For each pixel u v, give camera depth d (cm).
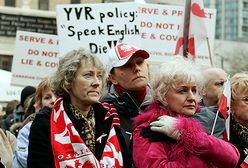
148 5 1496
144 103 806
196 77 709
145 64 832
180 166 669
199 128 688
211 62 1196
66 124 691
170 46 1497
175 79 702
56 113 700
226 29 12462
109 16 1256
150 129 691
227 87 803
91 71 703
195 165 676
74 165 673
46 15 6644
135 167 704
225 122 787
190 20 1204
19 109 1424
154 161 672
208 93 952
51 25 6656
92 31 1255
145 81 823
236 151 697
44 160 679
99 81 712
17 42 1633
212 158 678
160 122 686
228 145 689
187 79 701
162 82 709
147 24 1495
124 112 792
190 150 677
